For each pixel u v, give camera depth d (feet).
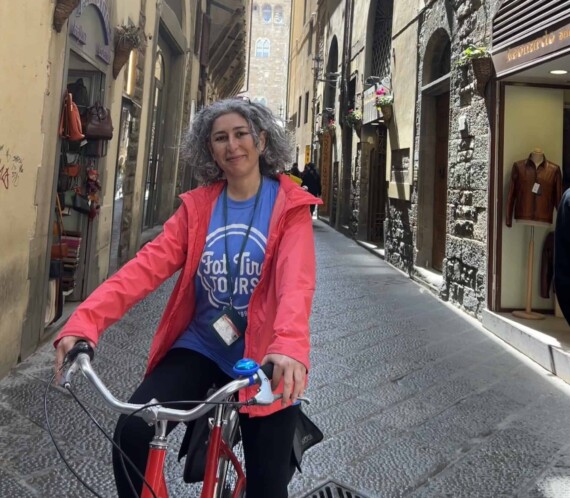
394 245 32.27
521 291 18.53
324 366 14.35
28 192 12.85
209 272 5.56
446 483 8.77
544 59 14.70
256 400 4.04
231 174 5.62
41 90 13.02
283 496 5.21
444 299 22.93
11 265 12.14
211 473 4.83
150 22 25.62
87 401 11.08
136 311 18.81
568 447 10.11
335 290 24.62
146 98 26.13
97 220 19.11
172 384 5.32
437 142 26.78
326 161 60.39
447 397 12.47
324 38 64.34
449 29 22.85
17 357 12.80
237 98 5.79
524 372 14.33
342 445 9.99
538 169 17.51
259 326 5.33
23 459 8.72
